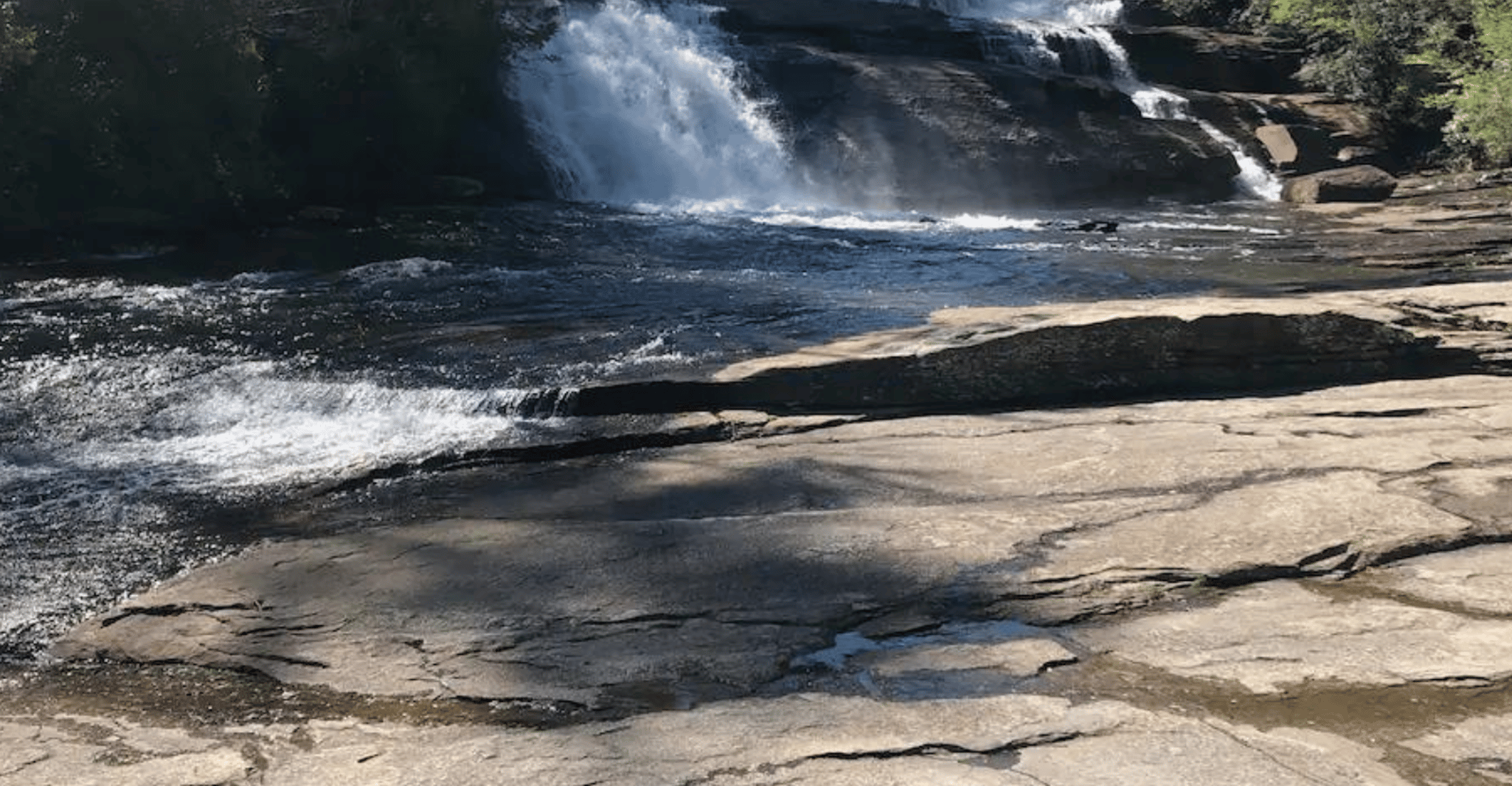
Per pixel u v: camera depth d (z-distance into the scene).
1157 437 6.79
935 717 3.63
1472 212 18.94
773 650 4.22
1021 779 3.22
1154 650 4.09
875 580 4.79
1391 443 6.43
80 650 4.57
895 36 24.53
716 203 19.78
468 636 4.42
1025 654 4.10
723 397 7.89
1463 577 4.66
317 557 5.27
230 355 9.82
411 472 7.07
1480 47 24.84
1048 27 26.67
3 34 15.50
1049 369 8.02
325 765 3.49
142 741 3.76
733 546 5.20
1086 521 5.35
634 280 12.69
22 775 3.52
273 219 16.50
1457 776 3.23
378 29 18.41
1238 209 21.03
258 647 4.43
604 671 4.10
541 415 7.94
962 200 20.77
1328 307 8.56
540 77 20.56
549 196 19.28
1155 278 13.39
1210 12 30.56
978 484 6.11
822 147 21.20
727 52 22.80
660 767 3.36
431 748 3.57
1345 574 4.74
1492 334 8.72
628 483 6.54
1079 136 22.23
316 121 18.20
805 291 12.11
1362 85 26.47
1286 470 6.03
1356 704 3.65
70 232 15.26
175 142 16.47
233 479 7.00
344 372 9.06
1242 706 3.66
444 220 16.58
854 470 6.50
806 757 3.38
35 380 9.23
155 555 5.87
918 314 10.75
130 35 16.22
